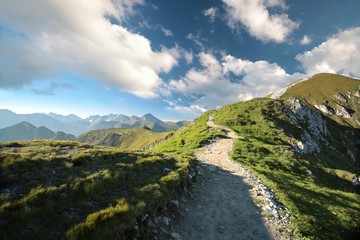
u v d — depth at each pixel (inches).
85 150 829.2
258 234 557.0
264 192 815.1
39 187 470.6
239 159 1300.4
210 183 898.7
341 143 4335.6
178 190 705.0
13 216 374.9
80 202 460.1
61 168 606.9
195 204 681.6
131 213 436.5
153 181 636.7
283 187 912.3
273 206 708.7
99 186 531.2
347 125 7012.8
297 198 833.5
